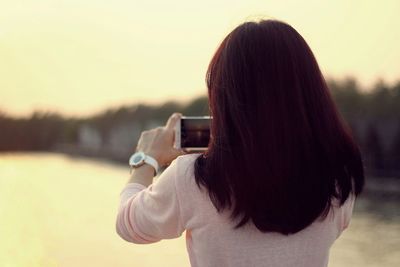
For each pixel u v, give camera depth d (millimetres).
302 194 1611
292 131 1599
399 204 26391
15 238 15148
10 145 121500
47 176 48281
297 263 1665
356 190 1750
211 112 1661
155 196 1685
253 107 1594
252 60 1617
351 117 37812
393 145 35000
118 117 99188
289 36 1659
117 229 1789
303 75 1637
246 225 1632
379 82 38469
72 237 16609
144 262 13273
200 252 1660
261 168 1571
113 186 39250
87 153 102562
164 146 1958
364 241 17156
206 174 1603
